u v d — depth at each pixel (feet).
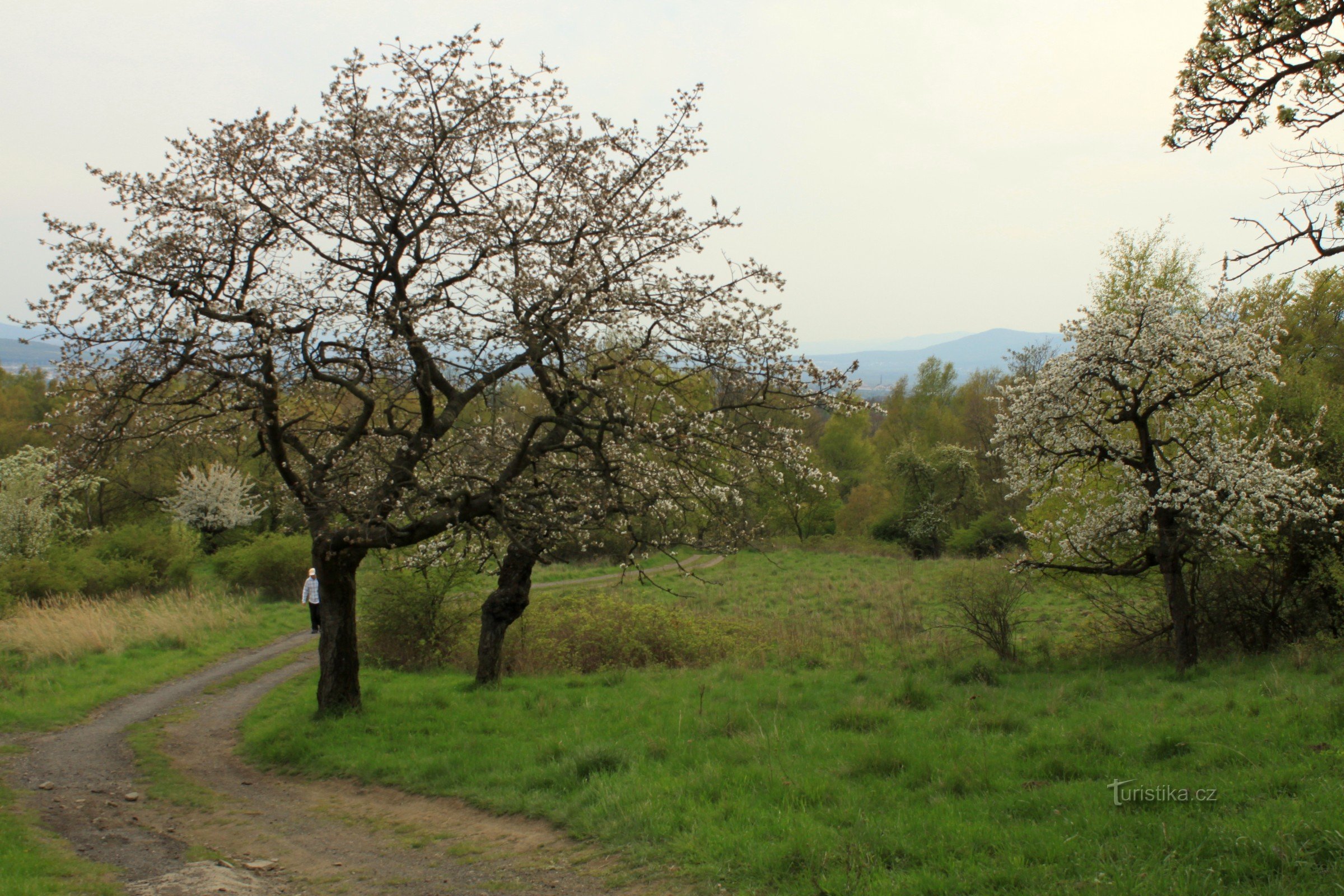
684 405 35.65
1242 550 48.62
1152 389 48.65
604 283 33.96
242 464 131.54
